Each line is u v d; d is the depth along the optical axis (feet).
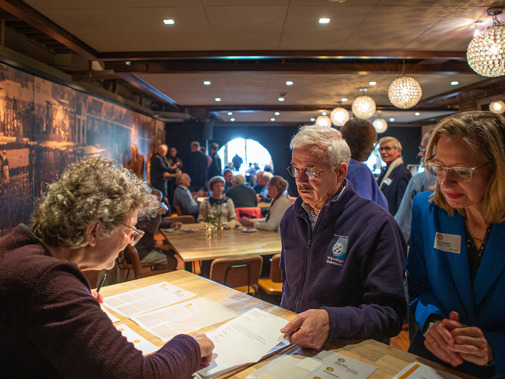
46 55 19.43
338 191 4.85
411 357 3.38
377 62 21.99
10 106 14.64
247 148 54.39
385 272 4.07
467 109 28.81
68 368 2.31
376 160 44.27
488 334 3.09
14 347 2.39
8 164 14.53
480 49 11.40
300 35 15.35
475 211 3.52
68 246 2.70
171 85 25.43
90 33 15.05
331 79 23.49
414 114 38.50
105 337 2.38
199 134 40.19
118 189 2.86
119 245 2.96
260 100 31.63
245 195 18.94
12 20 15.24
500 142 3.10
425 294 4.04
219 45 16.61
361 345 3.62
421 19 13.70
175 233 12.63
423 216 4.07
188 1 12.21
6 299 2.31
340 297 4.39
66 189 2.76
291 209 5.26
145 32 14.96
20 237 2.67
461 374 3.07
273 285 10.45
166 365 2.59
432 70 20.21
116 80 26.23
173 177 30.22
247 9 12.85
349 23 14.07
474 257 3.62
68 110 19.36
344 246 4.43
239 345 3.53
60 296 2.35
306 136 4.56
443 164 3.27
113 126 25.54
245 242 11.02
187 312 4.32
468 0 12.10
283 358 3.36
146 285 5.33
